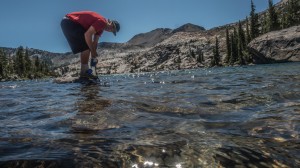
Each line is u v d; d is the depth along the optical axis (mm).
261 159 748
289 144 853
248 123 1111
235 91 2109
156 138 938
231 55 38188
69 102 1752
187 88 2494
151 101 1690
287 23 34156
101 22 3125
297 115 1203
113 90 2406
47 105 1688
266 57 24844
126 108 1465
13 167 712
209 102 1627
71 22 3168
